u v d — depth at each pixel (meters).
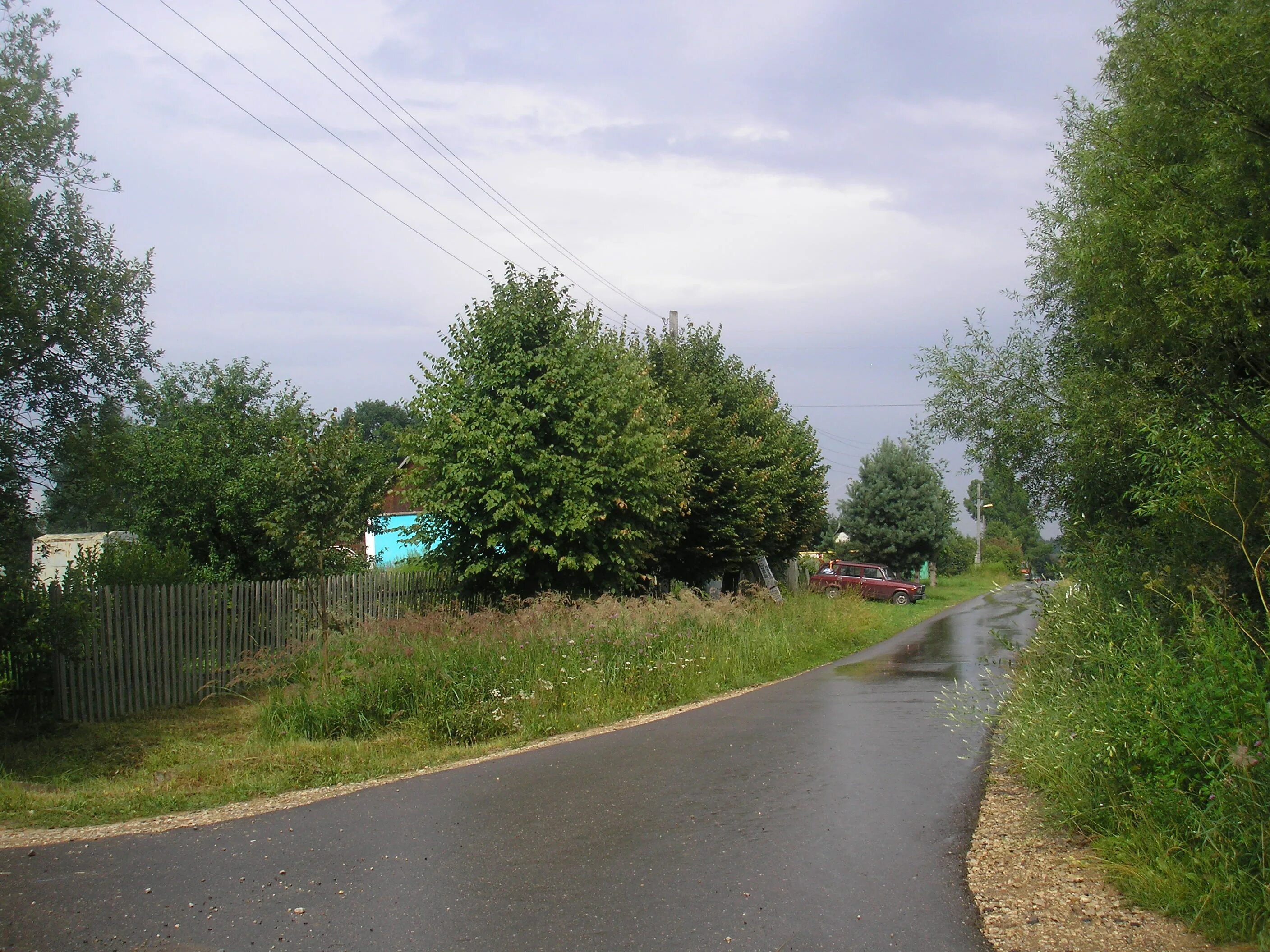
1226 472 6.39
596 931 4.50
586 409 16.28
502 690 10.92
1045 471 11.90
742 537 22.91
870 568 37.47
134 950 4.37
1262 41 5.87
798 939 4.36
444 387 16.34
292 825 6.67
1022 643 18.50
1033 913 4.62
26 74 10.98
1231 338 6.04
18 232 10.12
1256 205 6.16
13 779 8.62
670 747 9.12
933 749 8.77
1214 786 4.81
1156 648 6.10
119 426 11.67
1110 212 6.68
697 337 26.94
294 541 12.38
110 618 12.11
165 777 8.64
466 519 15.68
